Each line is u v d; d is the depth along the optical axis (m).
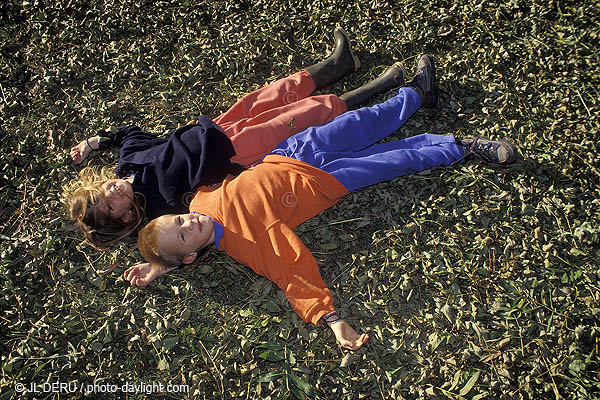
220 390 2.98
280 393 2.92
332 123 3.53
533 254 3.25
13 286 3.33
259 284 3.27
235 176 3.42
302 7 4.54
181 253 3.13
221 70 4.25
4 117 4.10
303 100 3.74
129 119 4.04
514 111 3.84
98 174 3.76
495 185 3.50
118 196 3.24
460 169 3.62
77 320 3.22
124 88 4.22
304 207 3.26
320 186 3.27
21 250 3.49
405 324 3.11
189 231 3.08
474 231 3.38
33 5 4.71
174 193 3.32
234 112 3.72
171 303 3.27
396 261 3.30
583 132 3.67
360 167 3.37
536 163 3.56
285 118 3.61
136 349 3.12
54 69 4.28
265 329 3.13
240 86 4.14
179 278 3.37
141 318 3.24
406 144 3.59
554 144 3.64
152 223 3.13
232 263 3.39
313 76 3.89
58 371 3.03
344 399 2.88
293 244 3.03
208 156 3.29
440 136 3.57
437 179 3.60
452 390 2.86
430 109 3.96
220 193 3.23
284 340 3.09
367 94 3.90
